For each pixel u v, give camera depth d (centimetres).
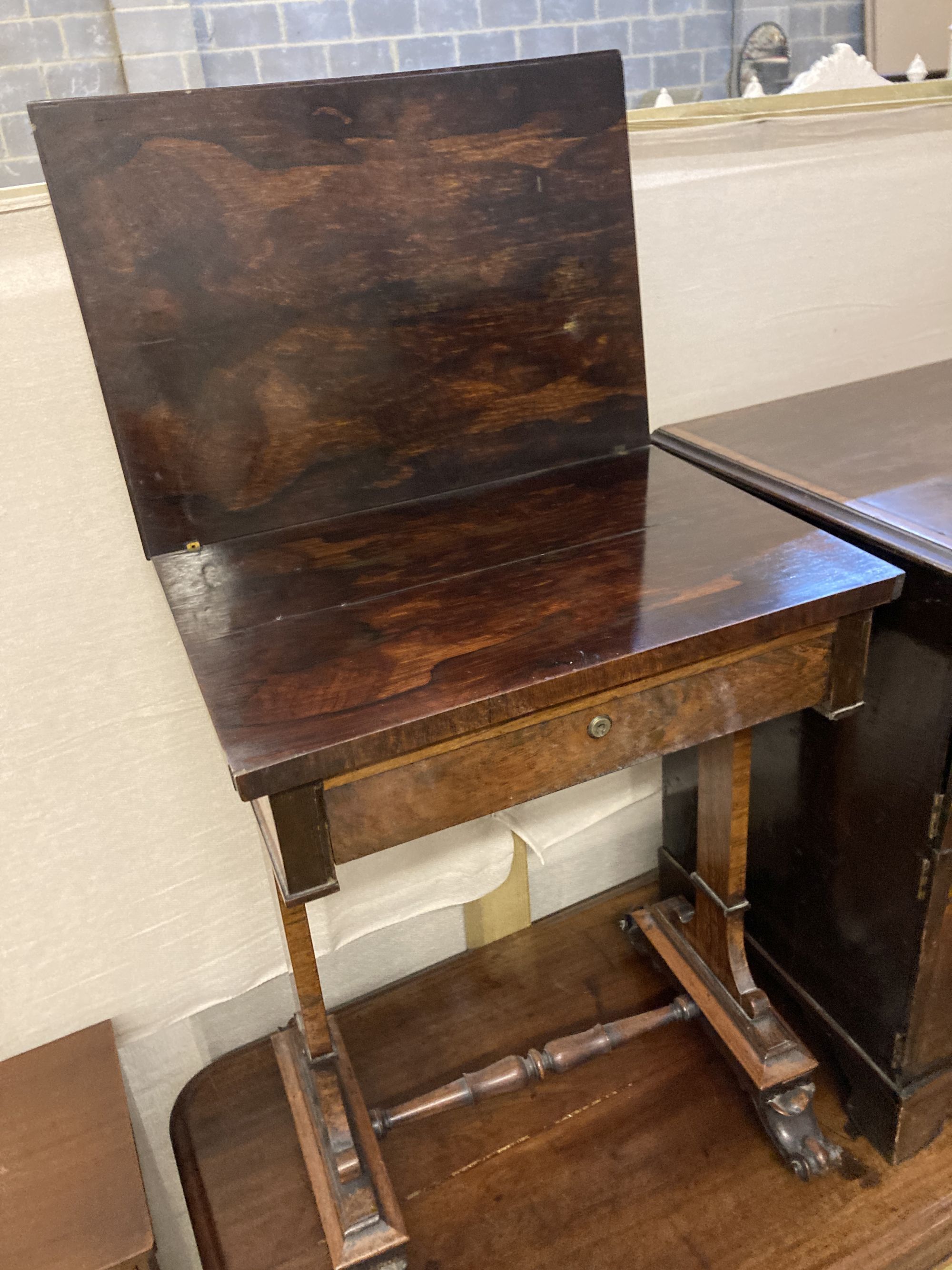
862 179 111
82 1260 74
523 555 75
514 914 120
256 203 75
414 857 108
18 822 90
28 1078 92
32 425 78
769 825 100
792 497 82
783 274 111
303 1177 93
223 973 106
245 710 58
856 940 91
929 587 71
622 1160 95
